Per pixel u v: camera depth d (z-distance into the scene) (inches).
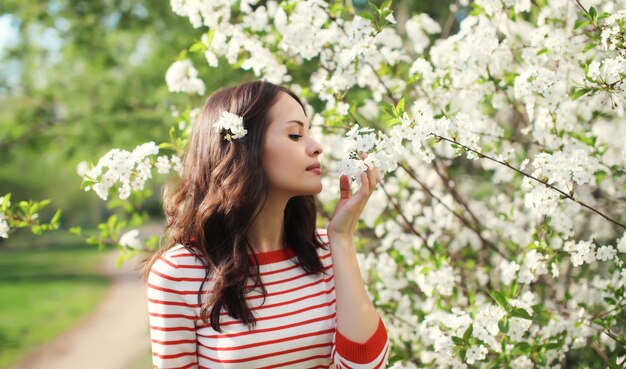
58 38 304.3
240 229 62.5
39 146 309.7
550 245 88.7
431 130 69.7
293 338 61.9
